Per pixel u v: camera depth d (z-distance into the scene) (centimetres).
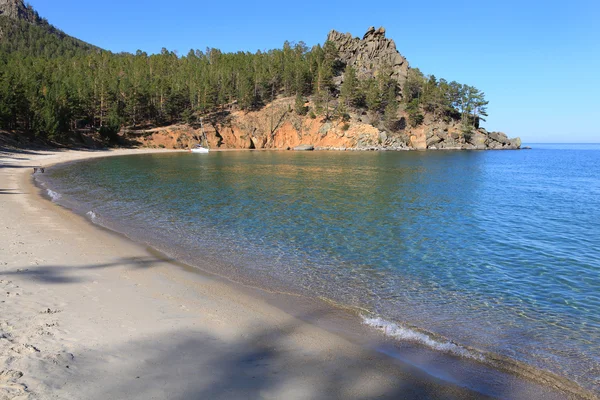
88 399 527
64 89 9288
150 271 1205
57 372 586
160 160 7331
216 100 13888
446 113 14762
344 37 18862
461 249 1645
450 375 675
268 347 741
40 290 956
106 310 860
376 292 1120
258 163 6875
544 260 1498
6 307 824
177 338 748
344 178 4569
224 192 3216
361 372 666
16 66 11375
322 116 13525
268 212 2380
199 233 1791
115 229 1792
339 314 937
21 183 3416
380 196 3177
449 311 997
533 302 1074
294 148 12838
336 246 1645
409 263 1428
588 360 759
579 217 2434
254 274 1238
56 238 1535
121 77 13362
